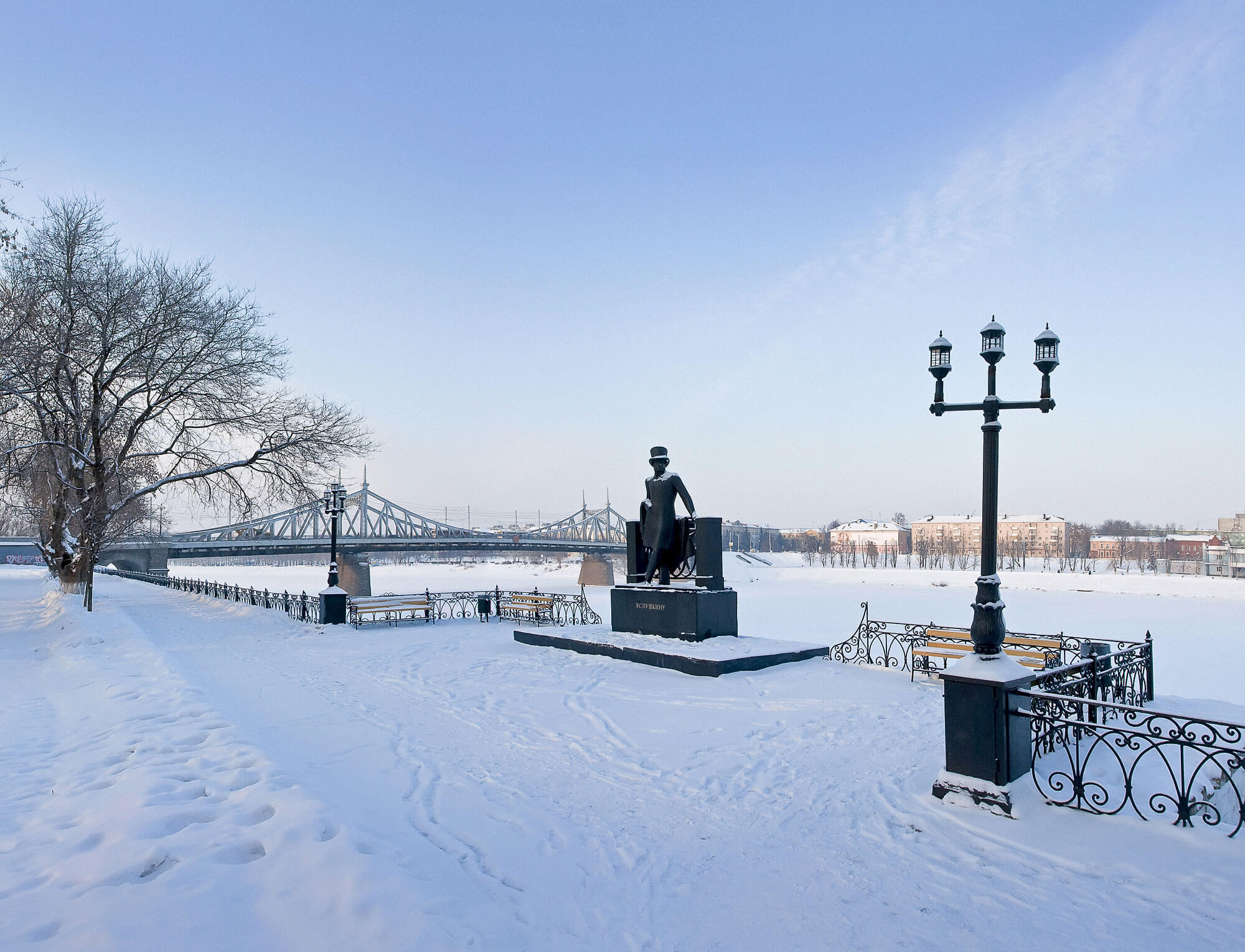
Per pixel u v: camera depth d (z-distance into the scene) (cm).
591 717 846
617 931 385
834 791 595
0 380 1873
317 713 864
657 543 1398
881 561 13275
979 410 640
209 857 391
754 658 1127
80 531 2783
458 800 567
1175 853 465
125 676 979
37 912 334
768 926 394
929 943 377
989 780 554
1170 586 7175
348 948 312
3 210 1323
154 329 2505
